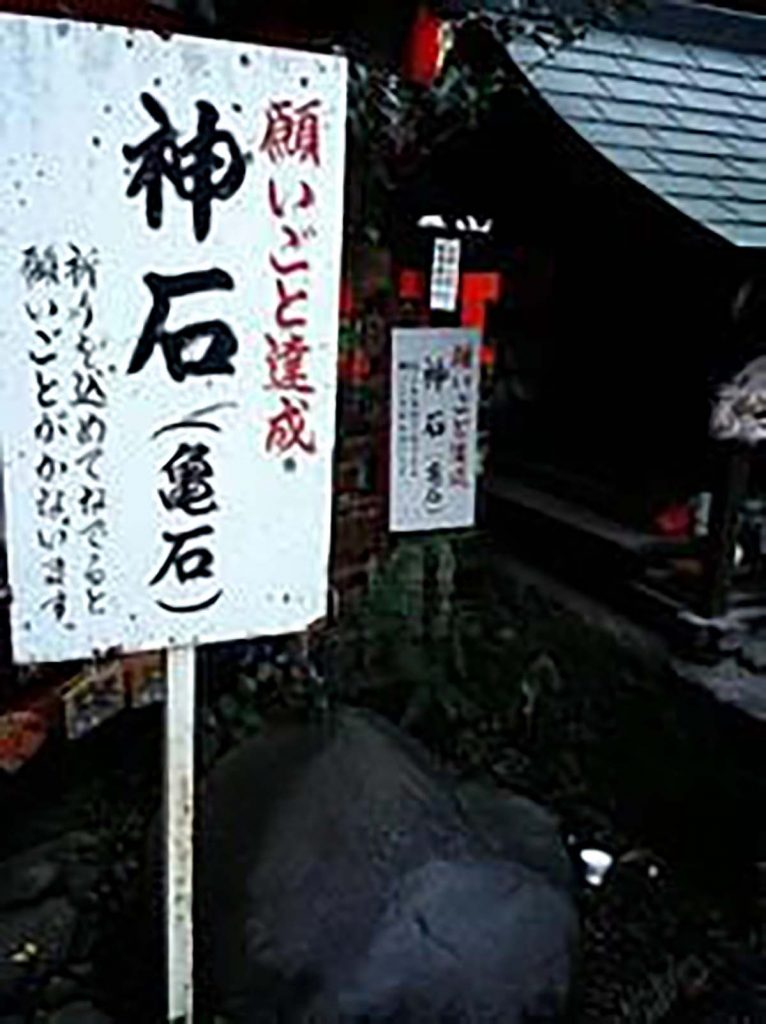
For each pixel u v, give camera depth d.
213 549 2.59
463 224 6.90
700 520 6.51
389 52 4.48
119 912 3.64
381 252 5.60
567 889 3.45
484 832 3.45
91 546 2.48
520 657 5.73
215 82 2.32
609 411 7.30
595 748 5.29
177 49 2.28
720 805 5.00
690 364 6.27
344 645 5.12
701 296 5.91
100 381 2.39
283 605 2.71
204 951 3.11
